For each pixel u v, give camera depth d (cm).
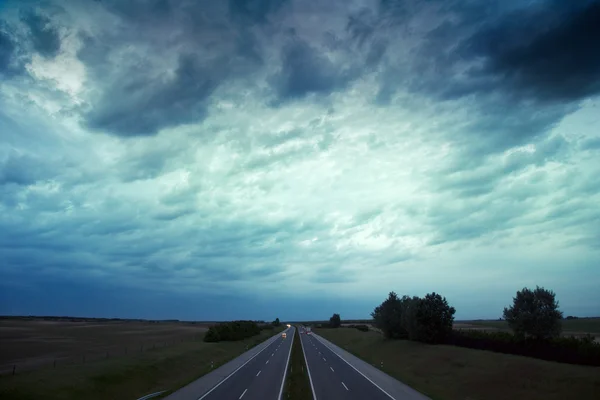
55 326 11875
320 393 2352
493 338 3797
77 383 2361
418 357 4175
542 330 3197
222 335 6950
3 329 9712
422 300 4919
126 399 2338
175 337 7925
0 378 2339
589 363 2702
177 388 2523
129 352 4559
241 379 2916
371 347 5997
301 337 9312
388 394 2334
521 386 2452
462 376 2983
